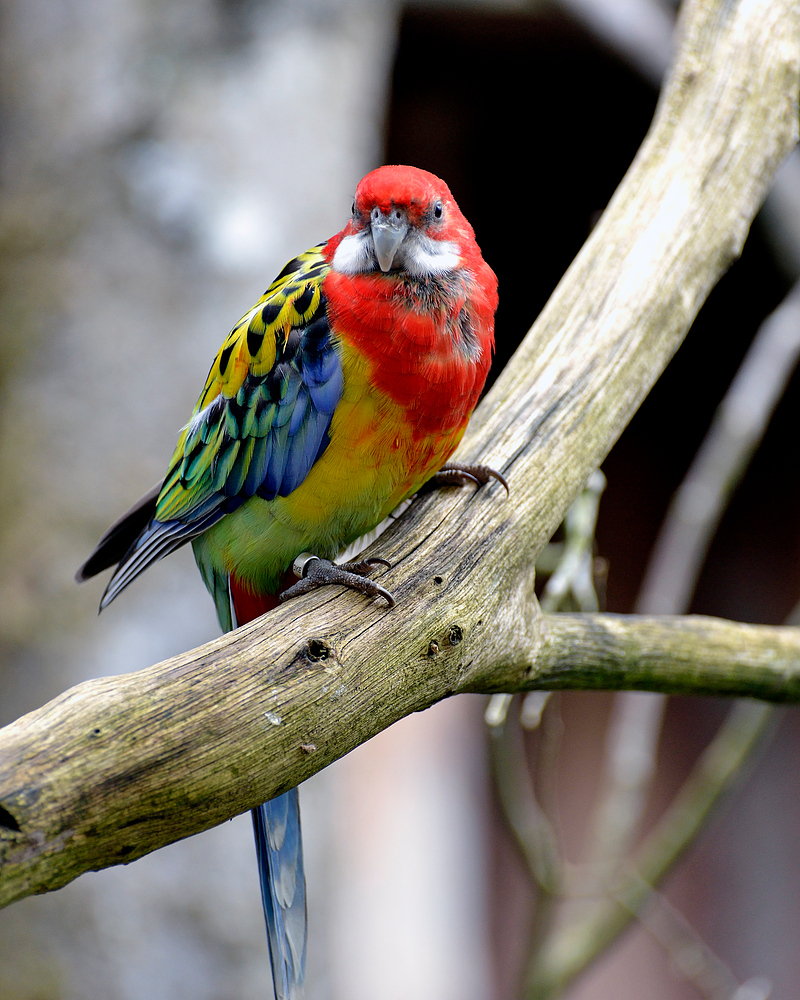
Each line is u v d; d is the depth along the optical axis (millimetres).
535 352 6324
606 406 6066
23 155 10773
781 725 15375
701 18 6965
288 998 5469
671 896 15219
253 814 5812
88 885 9172
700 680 6023
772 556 15773
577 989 14938
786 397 15492
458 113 14664
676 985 14906
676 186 6590
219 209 10430
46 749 3756
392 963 12305
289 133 10727
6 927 9039
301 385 6004
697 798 8273
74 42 10828
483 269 6082
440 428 5859
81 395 10172
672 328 6371
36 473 10008
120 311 10258
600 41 12766
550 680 5613
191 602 9875
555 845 7980
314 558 5930
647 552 16500
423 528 5363
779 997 14742
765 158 6742
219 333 10344
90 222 10422
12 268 10453
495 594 5234
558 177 15594
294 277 6426
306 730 4324
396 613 4801
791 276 12766
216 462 6496
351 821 13211
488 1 12523
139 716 3967
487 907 14695
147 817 3918
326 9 11148
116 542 7418
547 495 5699
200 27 10805
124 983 9023
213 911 9289
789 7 6922
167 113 10586
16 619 9664
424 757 14250
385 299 5711
